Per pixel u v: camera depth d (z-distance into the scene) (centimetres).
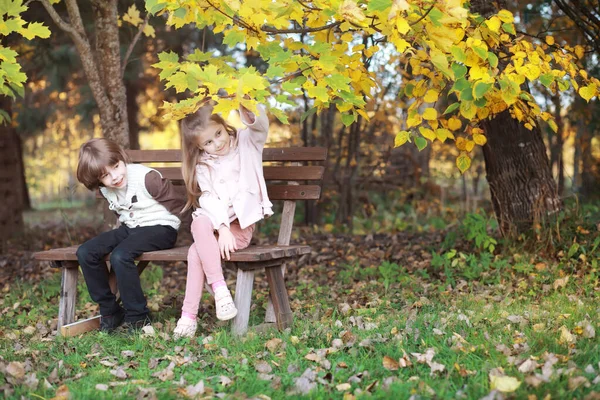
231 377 299
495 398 247
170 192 409
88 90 1205
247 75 302
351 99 359
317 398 264
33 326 443
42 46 942
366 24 320
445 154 1291
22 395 276
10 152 999
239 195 386
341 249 750
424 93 399
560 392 248
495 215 611
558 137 984
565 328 335
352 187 1073
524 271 517
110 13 580
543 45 458
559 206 591
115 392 282
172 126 1759
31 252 862
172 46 1023
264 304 477
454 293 485
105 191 410
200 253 372
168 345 355
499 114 582
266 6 310
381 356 316
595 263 503
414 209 1167
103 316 405
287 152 429
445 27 318
